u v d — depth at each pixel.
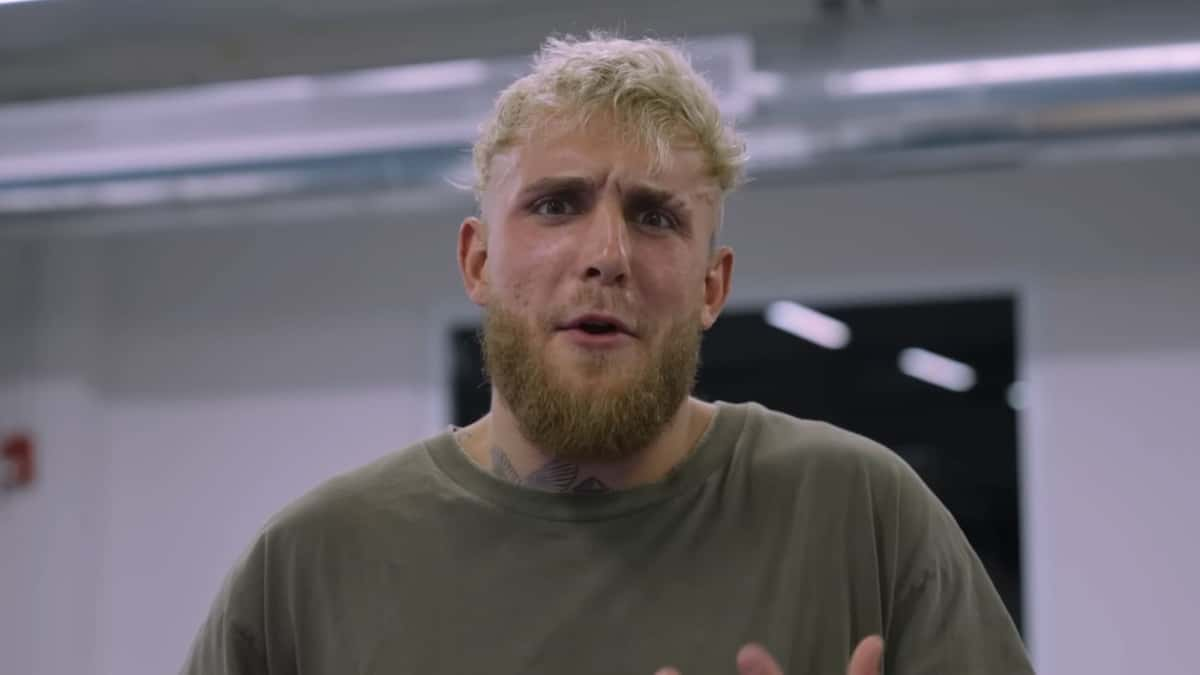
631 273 1.02
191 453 4.03
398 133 2.65
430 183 3.01
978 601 1.10
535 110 1.06
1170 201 3.35
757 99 2.55
